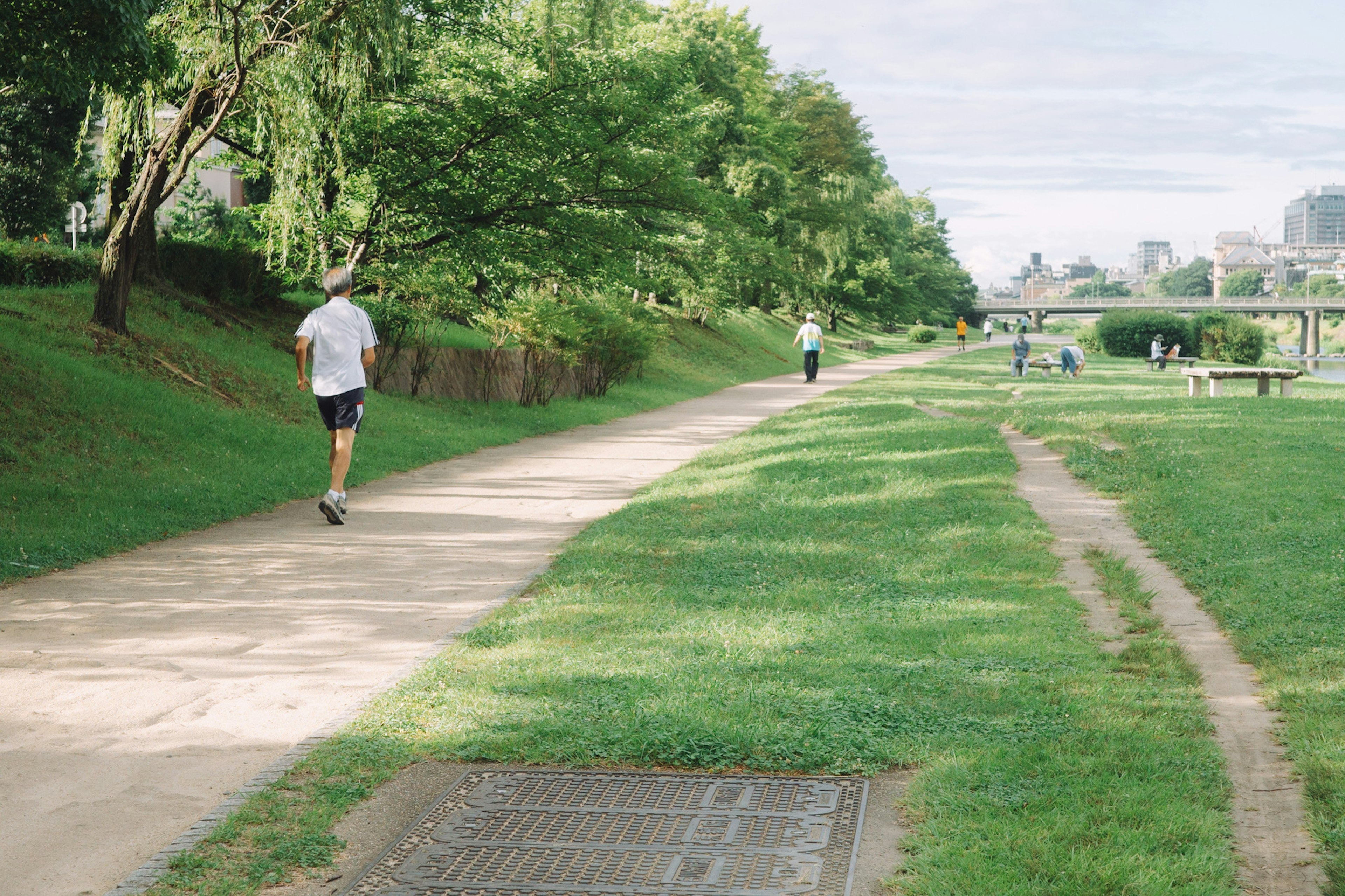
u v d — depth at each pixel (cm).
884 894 295
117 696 468
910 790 358
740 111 4238
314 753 397
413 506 1002
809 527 833
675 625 568
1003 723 417
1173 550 735
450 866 314
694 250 2138
